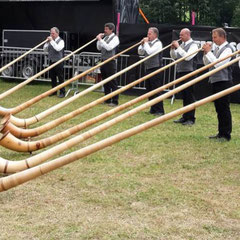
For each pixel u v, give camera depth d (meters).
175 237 3.62
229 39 10.86
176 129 7.91
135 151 6.30
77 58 12.72
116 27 12.05
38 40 13.55
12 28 14.45
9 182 3.32
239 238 3.64
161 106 9.17
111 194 4.53
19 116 8.86
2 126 5.78
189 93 8.23
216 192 4.69
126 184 4.84
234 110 10.25
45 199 4.36
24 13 14.16
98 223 3.83
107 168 5.43
